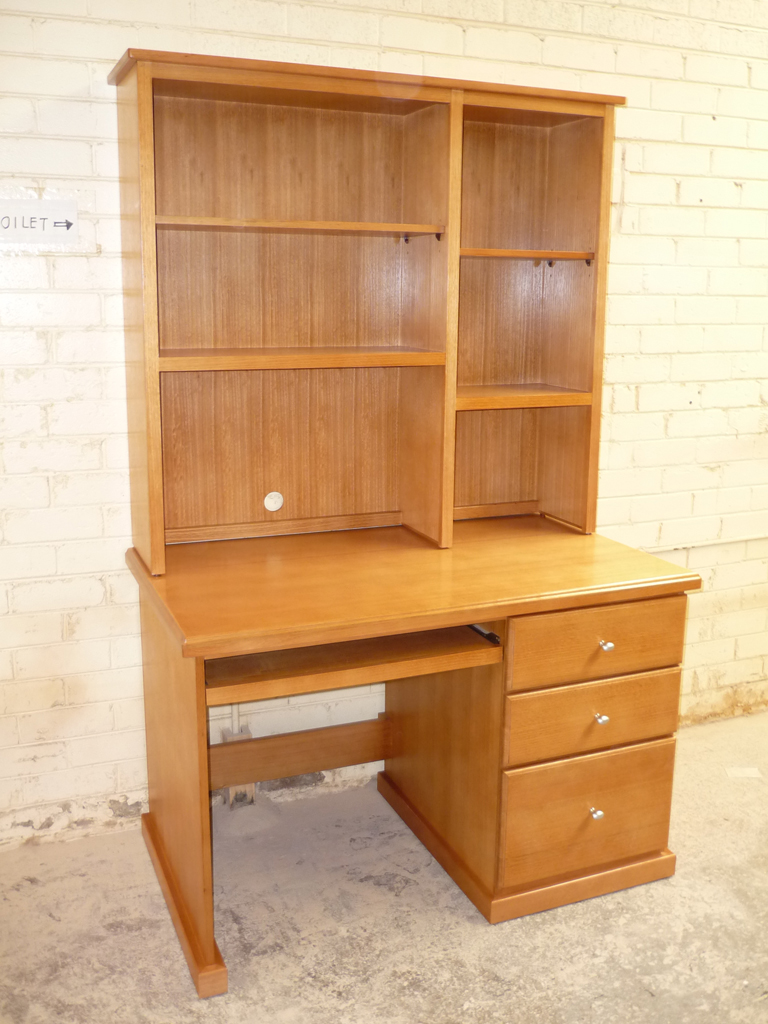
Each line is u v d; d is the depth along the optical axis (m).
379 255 2.49
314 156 2.37
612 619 2.15
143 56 1.90
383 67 2.43
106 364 2.33
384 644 2.08
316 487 2.57
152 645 2.30
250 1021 1.90
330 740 2.66
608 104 2.32
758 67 2.86
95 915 2.22
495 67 2.55
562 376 2.60
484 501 2.76
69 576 2.41
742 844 2.54
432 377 2.38
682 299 2.91
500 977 2.03
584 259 2.43
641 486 2.99
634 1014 1.92
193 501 2.45
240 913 2.24
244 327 2.39
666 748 2.29
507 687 2.07
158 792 2.40
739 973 2.05
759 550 3.27
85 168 2.22
